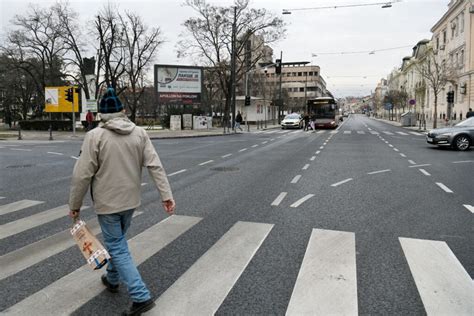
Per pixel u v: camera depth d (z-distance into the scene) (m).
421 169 11.95
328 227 5.87
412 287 3.87
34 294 3.75
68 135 32.31
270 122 66.38
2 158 15.52
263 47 46.47
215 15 40.88
